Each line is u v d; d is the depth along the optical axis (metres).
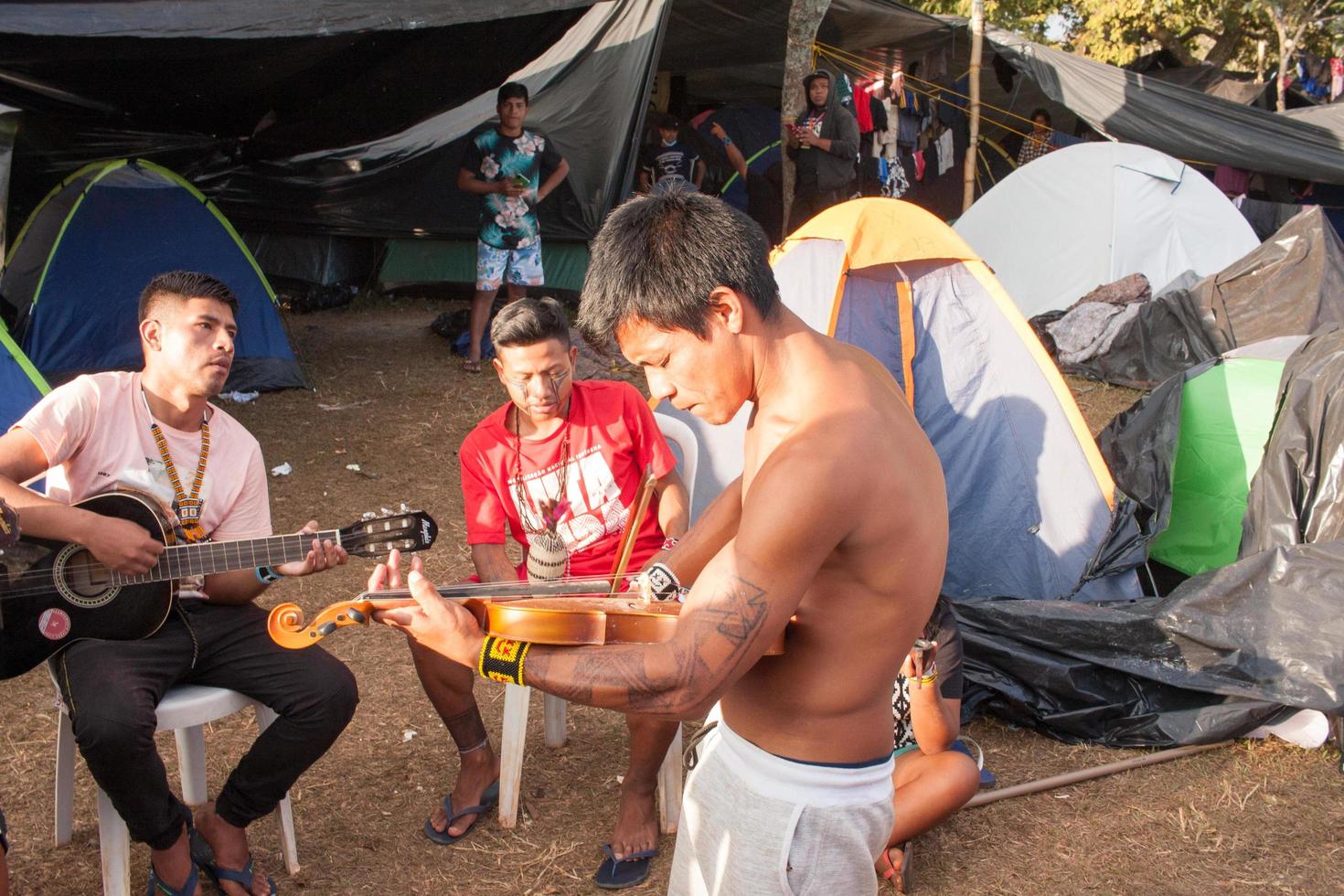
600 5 9.52
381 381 7.71
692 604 1.53
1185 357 7.74
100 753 2.42
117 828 2.59
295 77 6.76
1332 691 3.41
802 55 9.55
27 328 6.43
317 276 10.51
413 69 6.98
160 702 2.64
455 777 3.36
